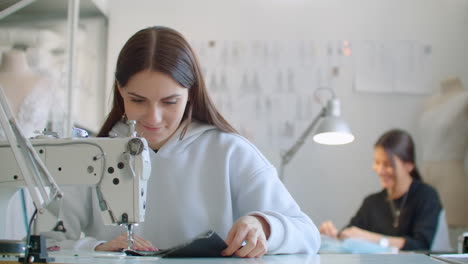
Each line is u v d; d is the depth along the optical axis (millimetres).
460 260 918
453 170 3365
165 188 1271
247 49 3686
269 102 3621
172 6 3744
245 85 3645
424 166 3449
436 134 3424
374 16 3705
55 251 1035
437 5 3709
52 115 2318
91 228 1345
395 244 2949
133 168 1056
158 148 1316
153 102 1150
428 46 3674
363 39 3682
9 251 852
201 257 978
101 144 1062
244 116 3615
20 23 2445
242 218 1062
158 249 1213
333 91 3625
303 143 3582
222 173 1272
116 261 827
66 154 1057
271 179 1265
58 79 2422
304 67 3656
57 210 906
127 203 1051
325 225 3133
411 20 3697
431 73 3648
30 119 2230
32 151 903
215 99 3633
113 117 1345
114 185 1053
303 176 3570
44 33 2459
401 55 3662
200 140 1316
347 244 2932
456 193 3338
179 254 948
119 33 3686
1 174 1028
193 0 3750
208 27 3721
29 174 895
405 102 3623
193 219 1252
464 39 3672
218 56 3684
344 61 3658
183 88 1184
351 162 3574
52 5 2289
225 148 1291
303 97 3623
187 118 1310
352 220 3271
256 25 3713
